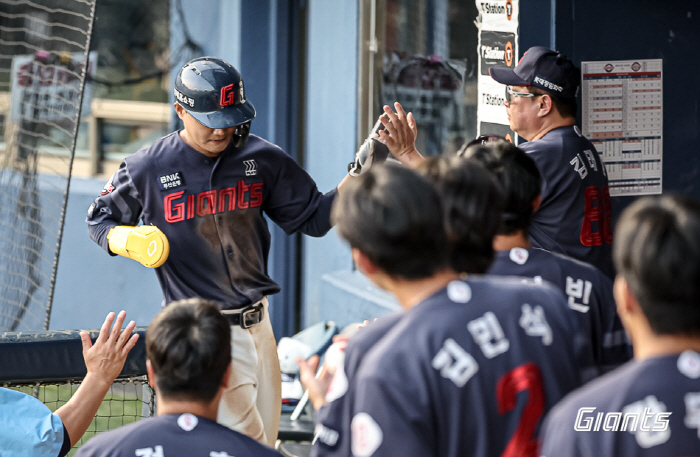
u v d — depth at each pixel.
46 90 15.19
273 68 13.12
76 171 15.03
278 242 13.36
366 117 11.70
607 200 6.79
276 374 6.98
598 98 7.90
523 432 3.27
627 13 7.86
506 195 4.52
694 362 2.95
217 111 6.14
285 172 6.77
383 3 11.31
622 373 3.05
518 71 6.84
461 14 10.04
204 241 6.52
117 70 14.51
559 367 3.41
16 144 15.55
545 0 7.79
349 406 3.33
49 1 14.91
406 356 3.20
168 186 6.45
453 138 10.40
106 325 5.46
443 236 3.35
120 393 8.69
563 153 6.52
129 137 14.59
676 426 2.90
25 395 5.30
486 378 3.23
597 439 2.99
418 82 10.91
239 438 4.03
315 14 12.72
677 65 8.05
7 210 15.55
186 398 4.06
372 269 3.42
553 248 6.48
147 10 14.09
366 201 3.31
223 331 4.15
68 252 14.67
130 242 6.12
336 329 10.94
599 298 4.62
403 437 3.08
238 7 12.94
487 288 3.45
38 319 14.95
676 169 8.21
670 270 2.88
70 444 5.30
